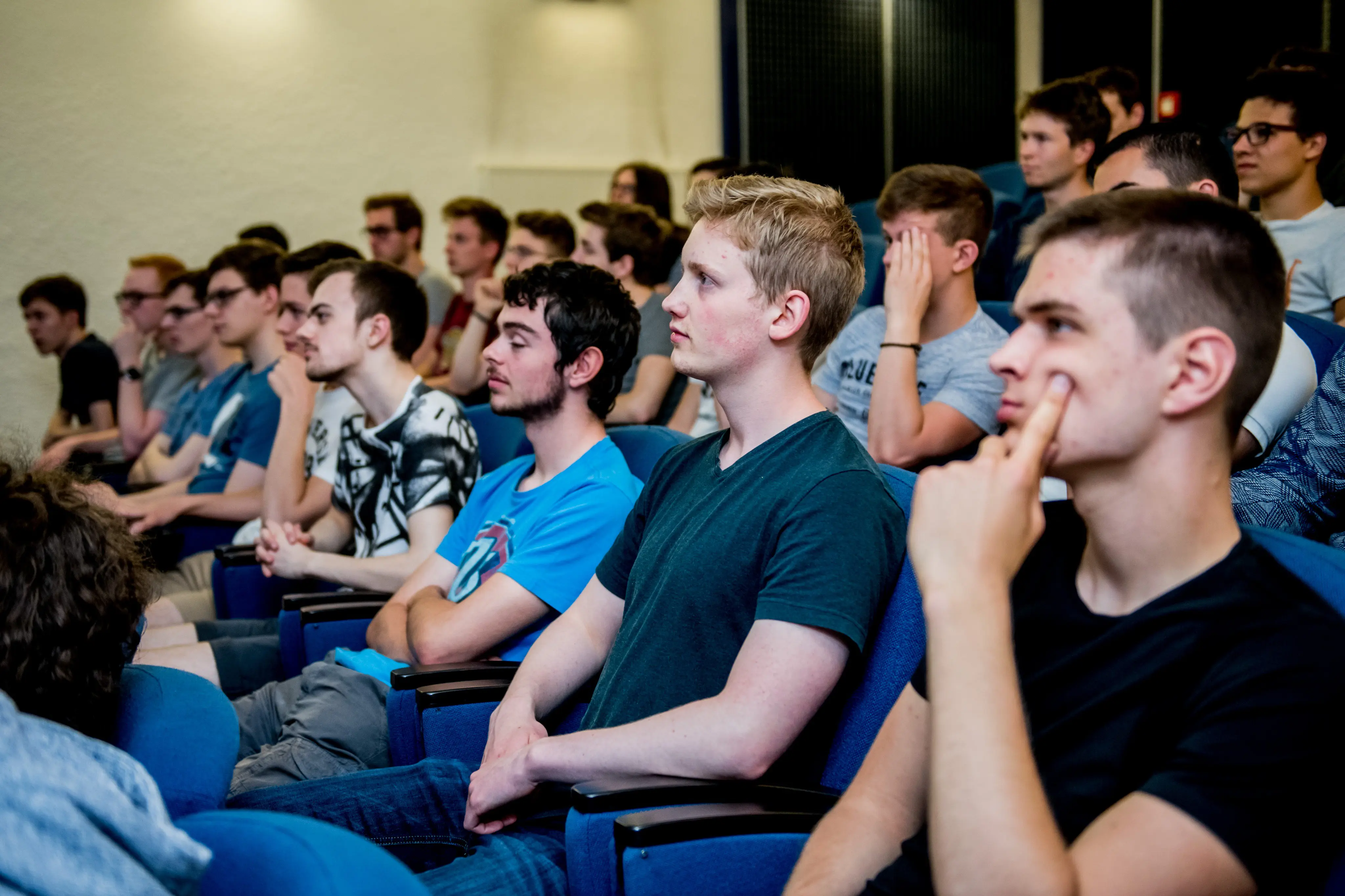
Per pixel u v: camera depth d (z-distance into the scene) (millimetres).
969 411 2195
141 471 3910
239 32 5484
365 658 1828
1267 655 771
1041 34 6609
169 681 1115
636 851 1010
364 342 2248
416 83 5777
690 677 1266
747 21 6168
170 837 725
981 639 800
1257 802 737
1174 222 810
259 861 731
